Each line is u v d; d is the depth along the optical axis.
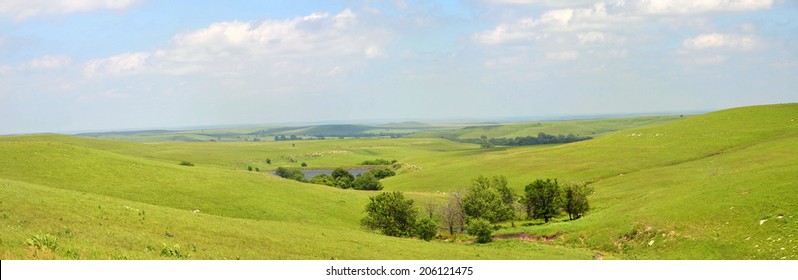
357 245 49.38
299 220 77.50
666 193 72.94
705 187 67.00
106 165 85.75
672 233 55.06
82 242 29.70
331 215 83.00
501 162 158.38
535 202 84.88
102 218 40.50
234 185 87.44
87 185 75.31
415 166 193.25
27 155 82.69
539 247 60.50
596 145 161.25
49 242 26.92
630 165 126.31
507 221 89.06
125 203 50.88
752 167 72.06
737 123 147.75
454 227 81.94
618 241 58.88
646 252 54.22
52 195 45.81
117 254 28.41
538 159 153.75
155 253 31.42
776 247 44.53
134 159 96.25
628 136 163.00
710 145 132.50
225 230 44.97
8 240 26.39
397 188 140.25
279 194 87.75
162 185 80.94
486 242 69.00
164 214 48.09
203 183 85.50
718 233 51.06
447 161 194.25
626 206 73.25
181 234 40.09
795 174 58.88
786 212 49.19
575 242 63.72
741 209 53.50
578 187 81.56
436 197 105.31
